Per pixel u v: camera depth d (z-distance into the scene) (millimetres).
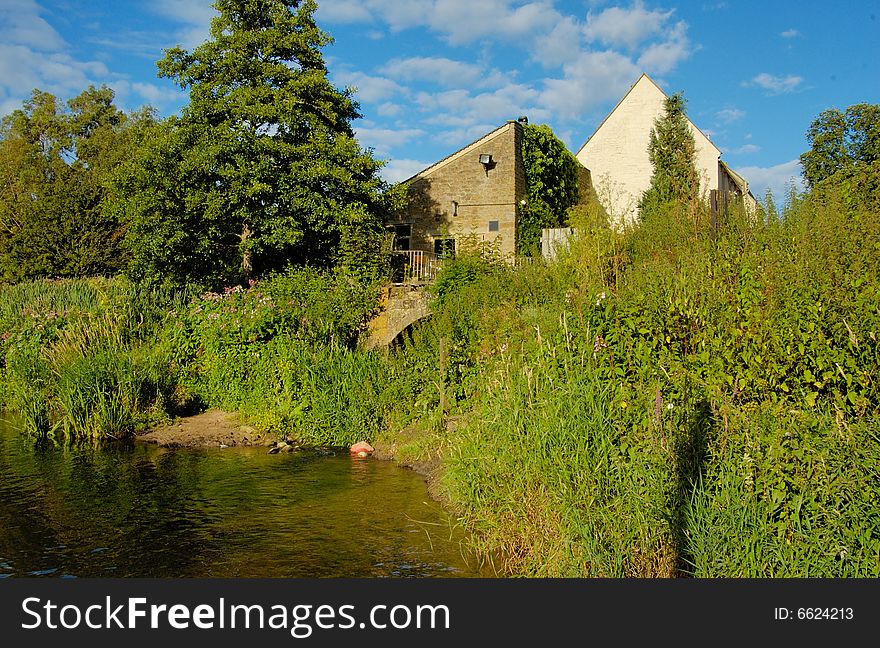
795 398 6633
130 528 8477
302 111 25562
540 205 29188
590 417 6633
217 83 25234
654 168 34031
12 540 8062
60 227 36281
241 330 16328
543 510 6715
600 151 37219
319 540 7938
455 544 7637
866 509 4965
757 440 5695
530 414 7328
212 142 24234
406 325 19859
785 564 5125
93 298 22812
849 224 8180
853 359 6418
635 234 14672
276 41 25344
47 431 14422
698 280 8719
